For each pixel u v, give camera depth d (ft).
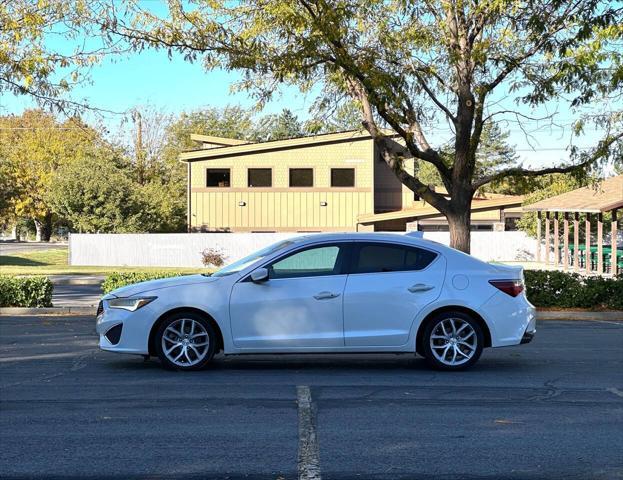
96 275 103.19
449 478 16.85
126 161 182.80
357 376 28.94
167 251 127.13
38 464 17.79
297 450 18.95
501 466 17.71
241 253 126.52
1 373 29.32
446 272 29.53
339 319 28.78
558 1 46.34
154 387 26.63
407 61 51.01
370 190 134.62
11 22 45.96
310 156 135.03
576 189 112.88
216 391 26.02
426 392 25.96
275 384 27.27
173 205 164.66
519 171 54.24
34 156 212.64
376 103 49.73
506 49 52.06
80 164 148.15
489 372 29.86
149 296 28.94
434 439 19.99
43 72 46.60
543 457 18.43
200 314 29.09
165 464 17.79
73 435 20.33
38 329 43.42
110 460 18.11
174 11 47.06
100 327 29.22
